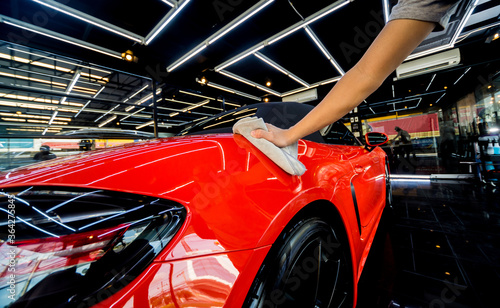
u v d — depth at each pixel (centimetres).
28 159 570
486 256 145
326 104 44
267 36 512
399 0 40
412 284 121
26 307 30
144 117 1327
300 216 62
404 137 655
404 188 402
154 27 473
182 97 969
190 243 39
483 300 106
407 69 552
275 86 880
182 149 56
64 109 1003
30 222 36
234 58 591
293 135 50
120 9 432
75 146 605
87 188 40
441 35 436
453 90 633
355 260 89
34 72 637
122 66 562
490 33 443
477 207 253
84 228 37
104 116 1279
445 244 165
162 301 33
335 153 104
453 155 730
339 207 79
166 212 40
